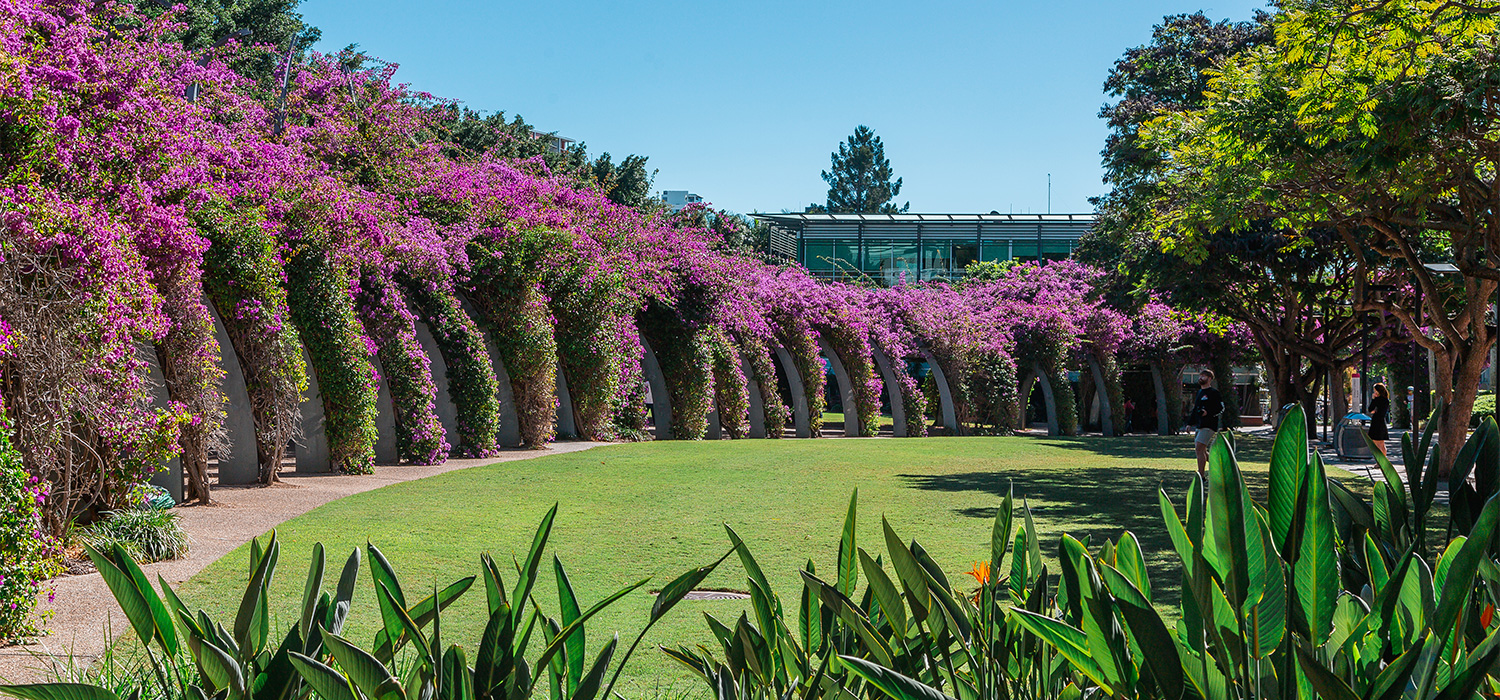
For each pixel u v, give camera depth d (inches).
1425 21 375.6
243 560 323.6
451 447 740.7
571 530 394.9
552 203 891.4
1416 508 98.8
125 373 348.8
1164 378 1439.5
